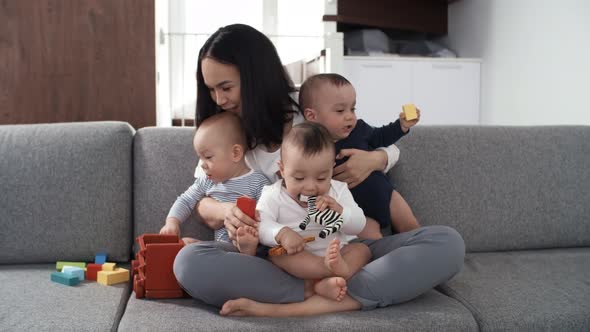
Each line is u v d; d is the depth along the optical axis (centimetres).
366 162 156
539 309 125
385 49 439
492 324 121
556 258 162
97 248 160
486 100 411
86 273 148
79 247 160
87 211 161
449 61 415
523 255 167
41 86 286
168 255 134
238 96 156
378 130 167
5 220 158
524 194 176
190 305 128
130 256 167
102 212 161
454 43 461
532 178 177
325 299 125
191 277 124
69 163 163
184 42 418
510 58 374
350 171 154
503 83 385
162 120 434
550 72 327
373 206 159
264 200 141
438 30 469
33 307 123
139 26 291
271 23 472
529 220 175
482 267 153
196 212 159
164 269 133
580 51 297
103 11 289
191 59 460
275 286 125
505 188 175
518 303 128
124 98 292
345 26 464
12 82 284
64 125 171
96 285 141
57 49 286
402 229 162
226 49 153
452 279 143
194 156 169
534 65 344
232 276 123
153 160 167
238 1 468
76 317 118
